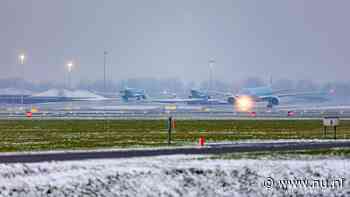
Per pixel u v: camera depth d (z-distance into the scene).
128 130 151.25
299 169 77.44
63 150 95.06
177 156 85.81
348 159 86.00
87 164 74.81
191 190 69.31
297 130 154.25
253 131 149.50
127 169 72.31
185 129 157.00
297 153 92.12
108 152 91.81
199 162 78.81
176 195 67.88
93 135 132.12
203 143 105.81
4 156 85.56
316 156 88.25
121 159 81.12
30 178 67.12
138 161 78.94
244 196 69.31
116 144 107.38
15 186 64.06
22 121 193.50
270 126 171.75
